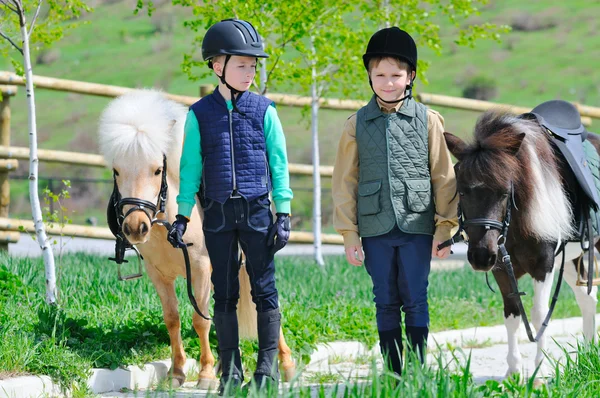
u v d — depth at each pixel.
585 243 7.79
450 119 47.41
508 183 6.51
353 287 12.02
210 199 6.51
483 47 66.00
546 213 6.86
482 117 7.08
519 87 55.56
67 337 7.43
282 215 6.50
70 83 14.65
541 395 5.79
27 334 7.32
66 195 9.13
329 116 47.34
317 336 8.90
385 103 6.65
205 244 6.64
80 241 20.31
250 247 6.53
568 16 72.44
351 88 15.47
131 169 6.45
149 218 6.43
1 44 10.72
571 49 63.03
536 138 7.08
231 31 6.47
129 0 92.62
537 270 7.26
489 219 6.46
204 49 6.61
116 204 6.77
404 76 6.55
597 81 55.09
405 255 6.54
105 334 7.68
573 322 11.66
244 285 7.29
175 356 7.48
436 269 15.83
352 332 9.29
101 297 9.43
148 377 7.43
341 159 6.84
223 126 6.51
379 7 14.48
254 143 6.52
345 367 8.46
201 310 7.25
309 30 13.56
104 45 74.12
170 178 7.04
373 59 6.58
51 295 8.66
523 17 71.81
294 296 10.49
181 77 60.56
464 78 57.62
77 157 14.91
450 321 10.75
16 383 6.52
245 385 6.38
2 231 14.51
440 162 6.68
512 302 7.50
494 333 10.59
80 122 52.44
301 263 14.98
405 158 6.55
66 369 6.89
